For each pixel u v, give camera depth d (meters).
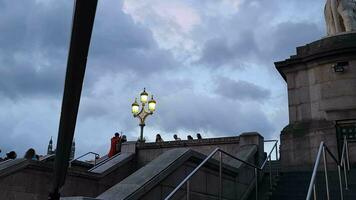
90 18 1.24
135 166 19.66
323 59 17.33
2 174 11.39
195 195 9.72
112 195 7.60
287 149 16.67
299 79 17.97
